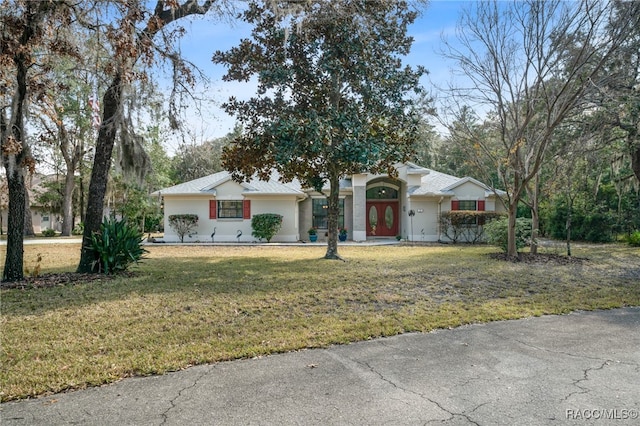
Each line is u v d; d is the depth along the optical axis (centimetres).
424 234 2175
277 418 317
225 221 2134
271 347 483
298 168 1298
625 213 2111
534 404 338
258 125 1264
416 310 661
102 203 991
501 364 431
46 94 914
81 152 2692
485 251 1577
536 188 1422
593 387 371
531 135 1347
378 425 305
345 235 2191
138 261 1060
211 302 696
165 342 500
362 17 1130
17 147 779
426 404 339
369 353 468
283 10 1009
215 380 391
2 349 473
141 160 995
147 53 822
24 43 779
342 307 675
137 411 329
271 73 1162
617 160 1777
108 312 632
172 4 838
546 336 533
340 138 1150
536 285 884
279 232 2139
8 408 336
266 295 750
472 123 1628
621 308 693
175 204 2131
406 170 2217
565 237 2261
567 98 1164
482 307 684
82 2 773
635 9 1043
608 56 1083
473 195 2164
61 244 1950
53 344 491
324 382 385
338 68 1162
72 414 325
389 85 1232
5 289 785
